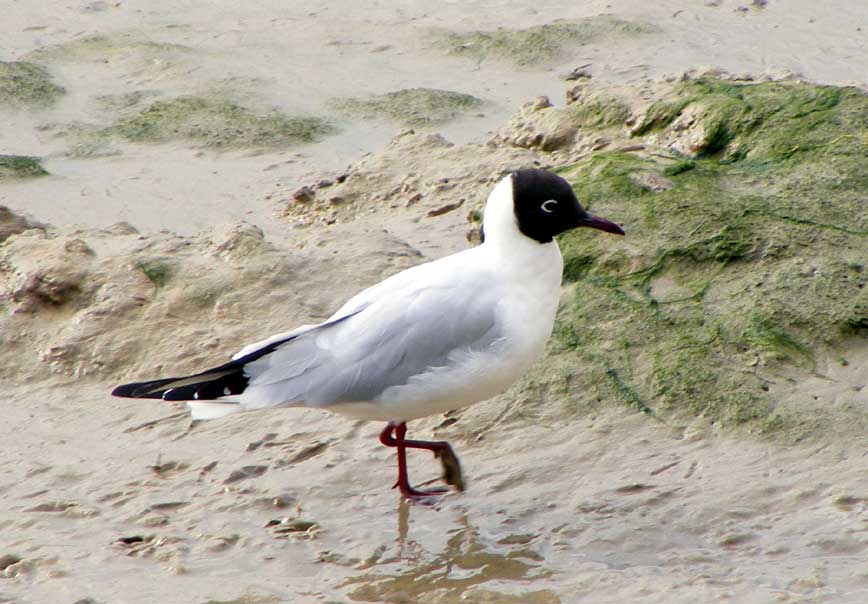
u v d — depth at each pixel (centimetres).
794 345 1184
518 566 962
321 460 1138
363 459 1134
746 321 1209
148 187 1802
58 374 1320
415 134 1819
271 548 1010
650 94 1752
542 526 1010
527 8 2408
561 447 1109
